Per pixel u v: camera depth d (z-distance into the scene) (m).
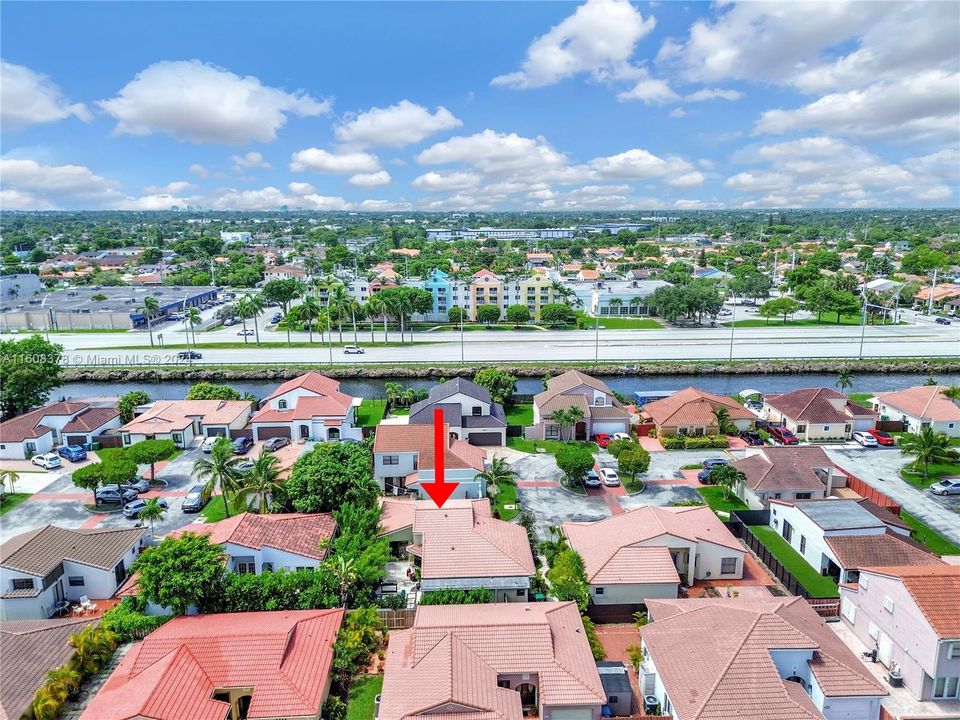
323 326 150.88
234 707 36.16
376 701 37.81
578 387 86.88
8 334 154.38
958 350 130.25
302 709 34.69
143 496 66.81
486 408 83.06
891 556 49.69
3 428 79.12
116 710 33.03
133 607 45.12
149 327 144.62
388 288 165.25
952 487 66.50
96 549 50.81
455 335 151.88
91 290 196.62
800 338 143.12
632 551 48.84
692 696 33.41
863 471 72.81
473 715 32.41
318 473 56.59
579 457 66.31
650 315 175.62
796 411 85.12
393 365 121.38
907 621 39.59
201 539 46.06
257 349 137.62
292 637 39.56
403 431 69.06
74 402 85.75
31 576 46.56
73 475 62.19
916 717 36.91
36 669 38.22
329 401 85.56
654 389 109.12
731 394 106.69
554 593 47.75
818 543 52.41
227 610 44.34
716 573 51.44
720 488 68.19
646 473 72.50
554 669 36.06
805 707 32.69
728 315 175.75
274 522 52.31
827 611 46.88
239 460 66.75
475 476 64.88
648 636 39.09
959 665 37.44
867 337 143.25
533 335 150.88
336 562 47.12
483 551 48.31
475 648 37.00
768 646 35.53
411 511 56.94
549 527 56.59
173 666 35.75
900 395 89.88
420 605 43.53
